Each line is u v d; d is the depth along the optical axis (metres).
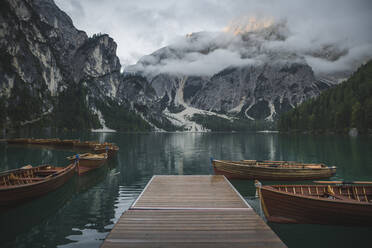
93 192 16.75
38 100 186.12
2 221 11.52
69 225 11.10
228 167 21.47
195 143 75.81
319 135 117.62
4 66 161.38
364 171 24.64
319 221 10.97
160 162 32.22
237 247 7.17
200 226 8.70
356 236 10.16
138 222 9.05
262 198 11.64
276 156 38.88
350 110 114.06
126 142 76.56
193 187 14.53
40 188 14.63
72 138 93.44
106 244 7.32
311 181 20.30
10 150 45.78
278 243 7.42
